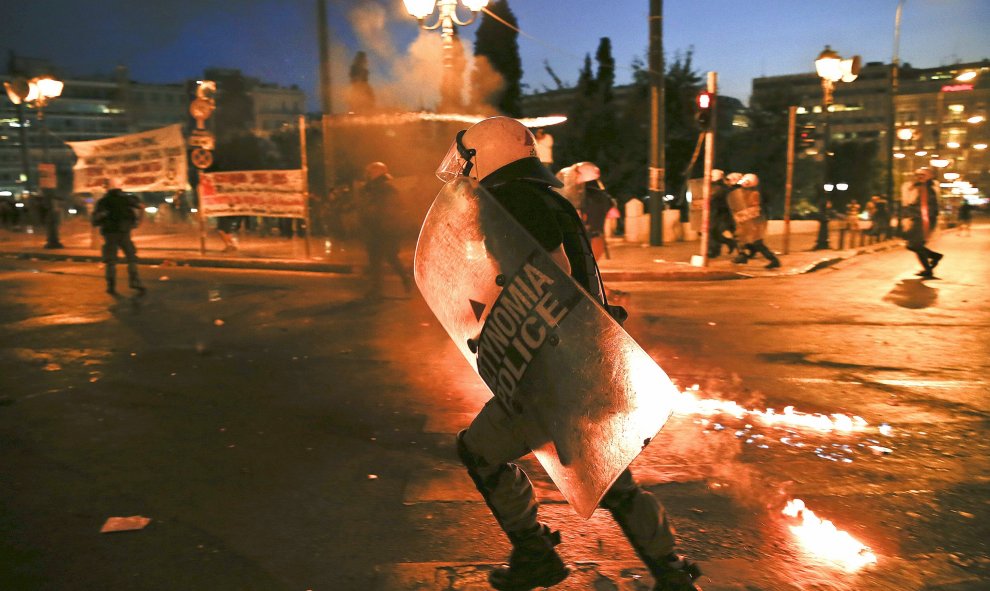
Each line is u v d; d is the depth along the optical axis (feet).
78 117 387.14
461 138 8.13
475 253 7.70
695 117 49.34
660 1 62.80
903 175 170.81
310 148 97.14
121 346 25.57
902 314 32.32
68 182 190.80
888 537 11.44
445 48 46.44
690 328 29.07
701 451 15.21
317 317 31.19
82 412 18.10
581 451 7.29
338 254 57.31
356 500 12.94
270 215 55.88
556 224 7.54
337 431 16.71
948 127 365.20
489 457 8.31
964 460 14.80
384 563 10.69
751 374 21.77
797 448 15.44
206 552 11.10
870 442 15.83
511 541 8.77
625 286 42.80
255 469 14.43
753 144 125.70
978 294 38.60
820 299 36.99
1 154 360.69
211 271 50.70
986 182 334.85
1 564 10.73
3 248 68.85
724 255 58.75
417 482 13.69
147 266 54.85
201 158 57.36
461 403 18.84
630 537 8.36
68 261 59.72
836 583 10.00
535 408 7.52
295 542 11.41
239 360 23.47
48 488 13.51
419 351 24.64
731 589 9.82
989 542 11.29
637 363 6.84
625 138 104.73
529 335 7.38
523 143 7.89
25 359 23.61
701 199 71.20
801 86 404.98
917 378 21.29
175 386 20.43
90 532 11.76
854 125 405.39
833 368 22.49
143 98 403.13
